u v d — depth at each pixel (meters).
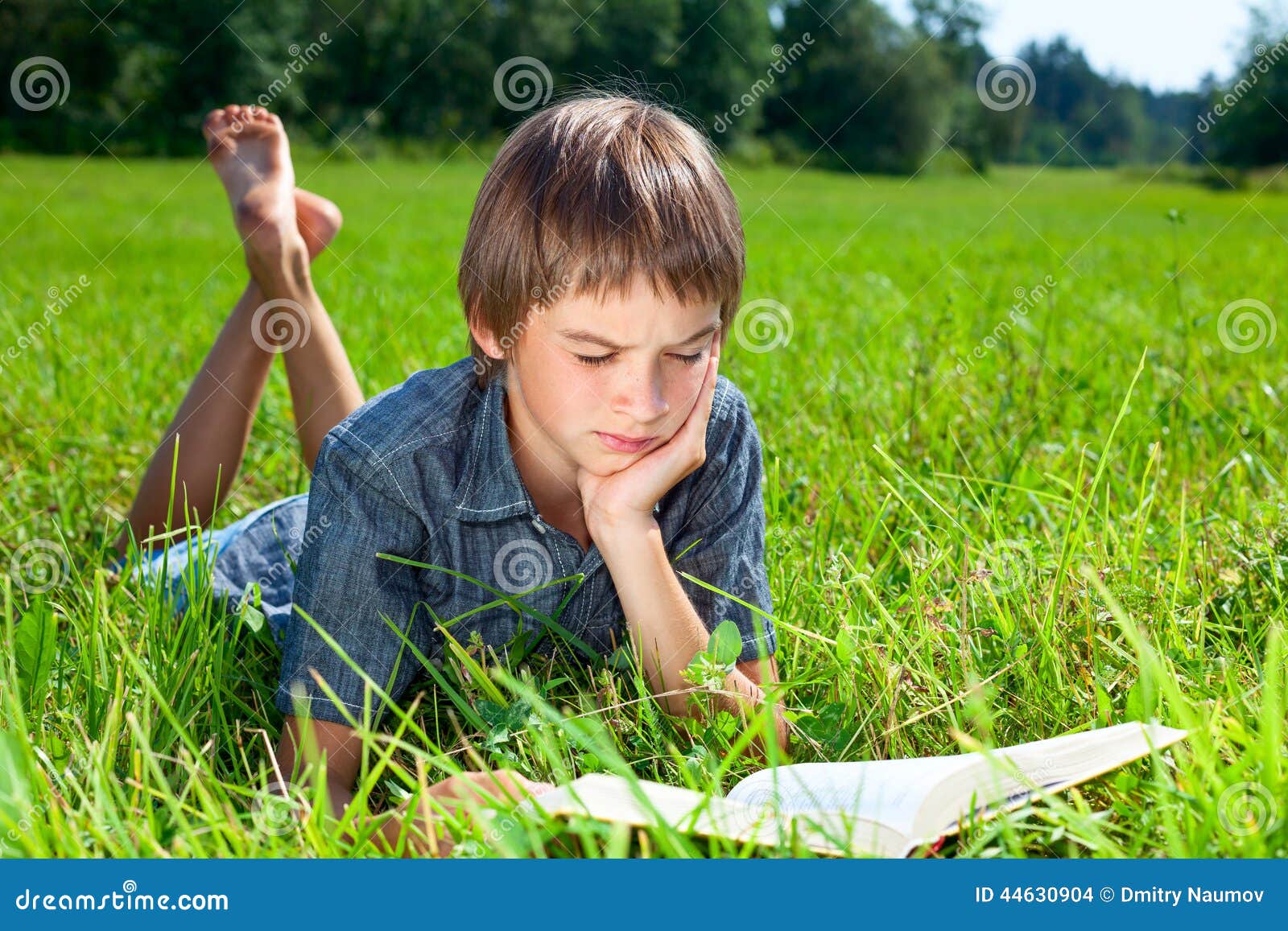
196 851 1.17
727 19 41.34
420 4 34.72
